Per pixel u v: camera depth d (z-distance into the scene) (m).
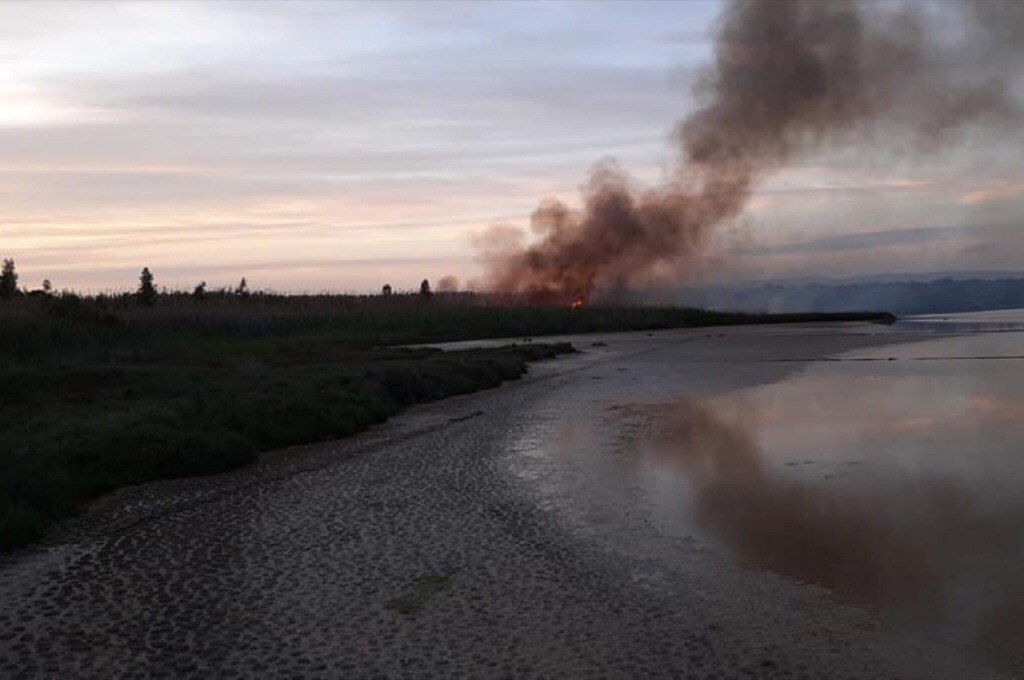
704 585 7.08
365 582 7.34
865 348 35.22
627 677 5.44
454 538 8.63
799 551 7.91
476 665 5.66
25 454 11.09
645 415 16.92
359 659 5.80
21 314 31.00
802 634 6.04
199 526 9.25
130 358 28.44
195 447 12.30
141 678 5.57
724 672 5.48
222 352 32.66
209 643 6.11
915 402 17.83
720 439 13.96
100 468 11.34
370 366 24.52
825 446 13.08
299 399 16.25
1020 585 6.87
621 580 7.26
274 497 10.56
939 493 9.93
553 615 6.51
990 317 78.12
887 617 6.30
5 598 7.06
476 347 39.75
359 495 10.61
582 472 11.67
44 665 5.77
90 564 7.95
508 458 12.84
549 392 21.53
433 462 12.66
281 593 7.11
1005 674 5.37
